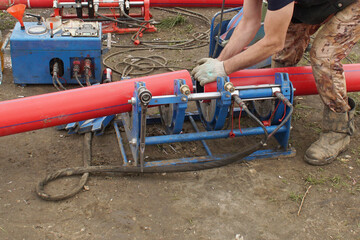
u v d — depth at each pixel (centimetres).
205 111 326
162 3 587
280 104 298
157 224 254
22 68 402
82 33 394
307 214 269
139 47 530
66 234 241
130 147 320
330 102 311
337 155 328
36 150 316
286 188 292
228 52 318
